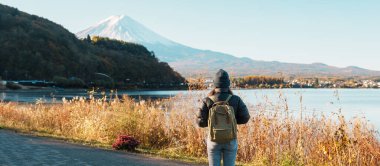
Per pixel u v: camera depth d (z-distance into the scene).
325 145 9.99
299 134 10.63
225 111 5.28
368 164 9.94
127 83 140.00
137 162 9.48
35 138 13.00
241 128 11.67
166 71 166.25
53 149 10.59
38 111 17.81
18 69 139.62
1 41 148.25
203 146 12.05
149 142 13.02
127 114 13.61
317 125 10.89
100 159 9.42
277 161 10.46
